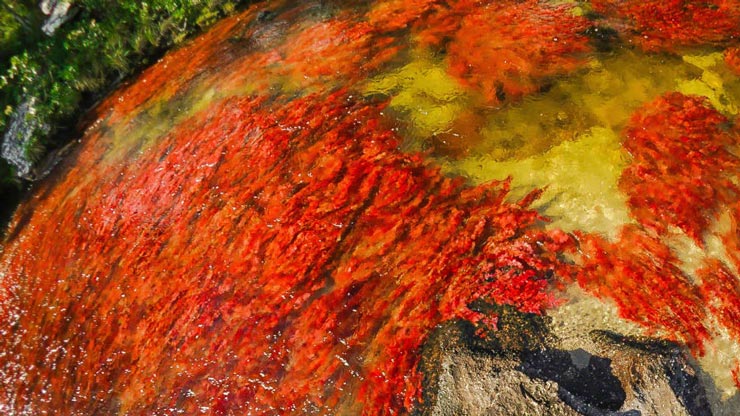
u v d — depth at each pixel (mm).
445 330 2984
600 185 3252
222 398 3092
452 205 3326
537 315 2963
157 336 3346
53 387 3359
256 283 3332
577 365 2805
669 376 2713
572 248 3096
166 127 4090
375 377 2955
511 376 2760
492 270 3096
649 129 3404
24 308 3664
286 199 3543
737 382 2791
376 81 3941
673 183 3201
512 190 3322
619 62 3746
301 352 3098
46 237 3908
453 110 3705
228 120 3975
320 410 2951
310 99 3934
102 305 3537
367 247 3291
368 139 3676
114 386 3283
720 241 3051
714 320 2887
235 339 3209
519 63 3842
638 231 3096
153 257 3592
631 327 2893
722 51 3691
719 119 3400
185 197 3738
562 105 3611
